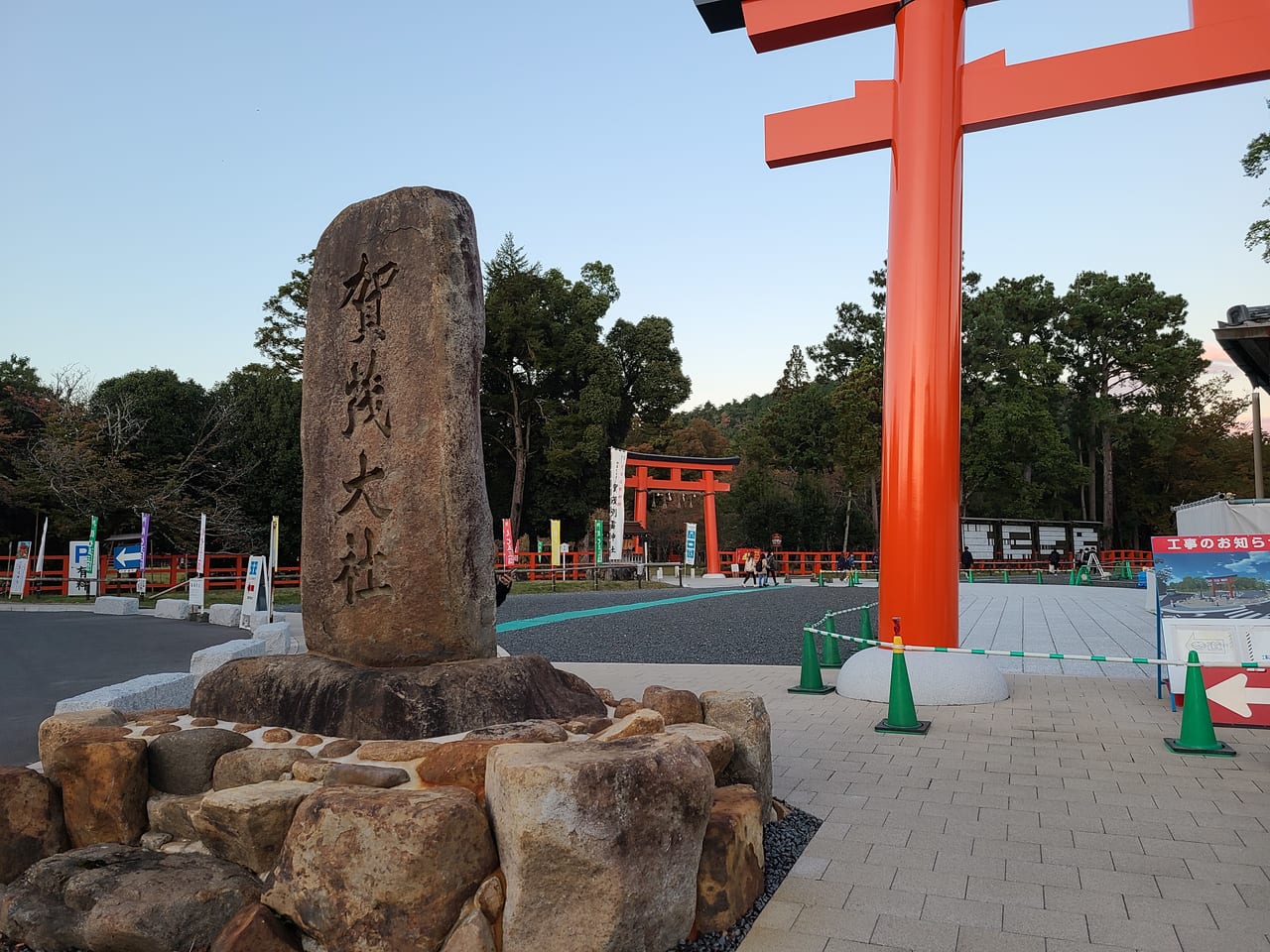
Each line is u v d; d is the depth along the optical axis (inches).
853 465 1851.6
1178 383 2081.7
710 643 593.3
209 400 1385.3
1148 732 296.2
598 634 656.4
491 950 128.4
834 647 459.8
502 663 197.2
